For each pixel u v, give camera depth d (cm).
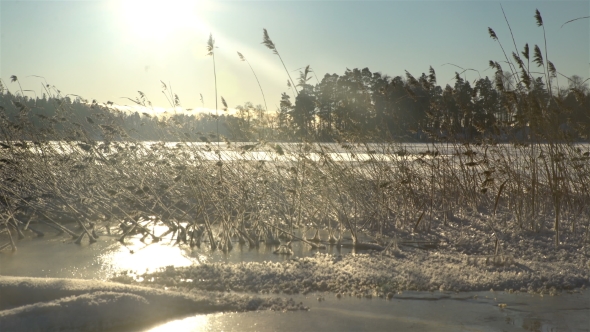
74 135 1066
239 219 867
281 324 460
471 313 494
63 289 486
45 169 993
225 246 773
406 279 600
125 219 928
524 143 927
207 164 1022
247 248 791
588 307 512
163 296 493
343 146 1002
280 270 626
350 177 954
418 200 983
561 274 615
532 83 838
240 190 929
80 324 434
